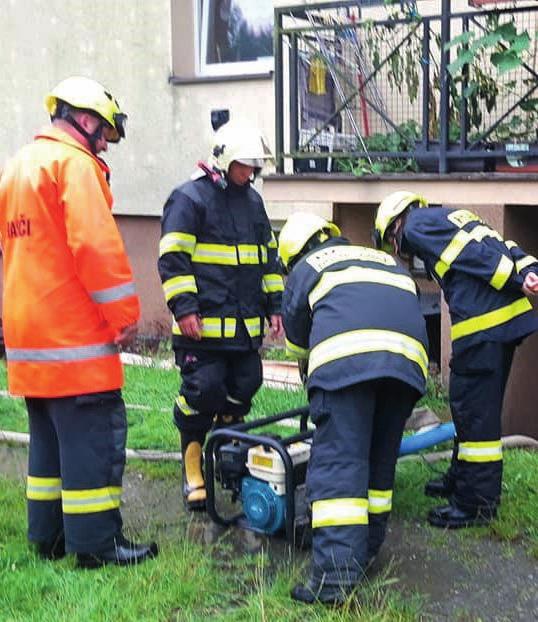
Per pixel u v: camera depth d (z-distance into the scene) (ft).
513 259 13.66
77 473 12.35
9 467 17.81
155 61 27.43
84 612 11.12
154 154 27.96
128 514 14.98
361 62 21.22
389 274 12.28
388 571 12.26
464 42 18.19
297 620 11.04
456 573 12.46
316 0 23.91
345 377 11.32
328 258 12.36
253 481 13.65
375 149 21.02
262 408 20.43
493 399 13.69
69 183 11.82
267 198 21.47
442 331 21.86
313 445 11.84
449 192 19.04
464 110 18.72
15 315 12.32
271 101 25.44
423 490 15.51
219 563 12.78
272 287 15.60
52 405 12.35
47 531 13.03
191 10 27.35
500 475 13.97
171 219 14.38
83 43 28.76
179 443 18.38
